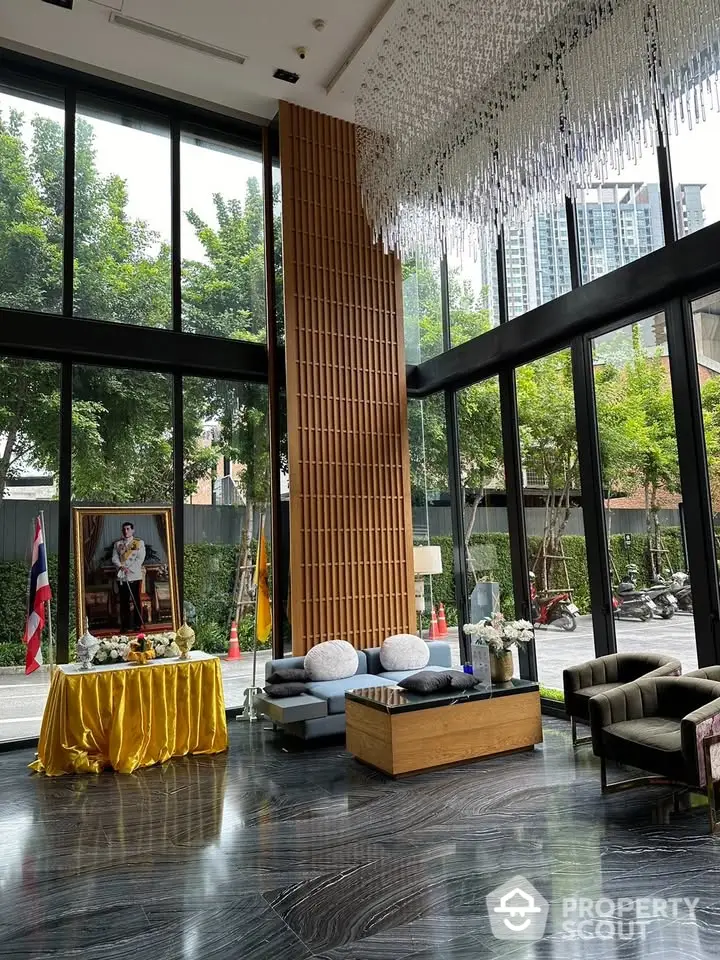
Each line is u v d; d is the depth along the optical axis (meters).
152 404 6.84
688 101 3.48
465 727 5.10
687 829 3.77
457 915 2.96
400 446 7.67
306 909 3.07
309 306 7.28
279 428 7.41
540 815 4.04
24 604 6.04
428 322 8.14
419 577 7.82
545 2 4.09
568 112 4.07
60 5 5.51
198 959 2.71
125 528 6.47
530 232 6.65
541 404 6.65
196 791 4.69
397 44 5.17
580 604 6.12
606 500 5.91
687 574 5.14
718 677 4.60
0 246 6.26
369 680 6.19
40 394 6.32
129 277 6.85
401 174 5.54
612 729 4.29
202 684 5.66
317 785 4.75
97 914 3.09
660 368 5.41
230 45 6.06
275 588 7.08
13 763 5.48
